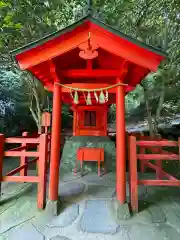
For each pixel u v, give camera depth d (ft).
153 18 16.43
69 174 14.80
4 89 23.32
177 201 9.49
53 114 8.85
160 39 16.60
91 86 9.31
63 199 9.55
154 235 6.92
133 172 8.53
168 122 29.04
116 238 6.77
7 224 7.61
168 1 14.92
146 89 18.33
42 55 7.70
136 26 15.81
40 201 8.62
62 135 25.36
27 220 7.86
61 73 8.94
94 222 7.64
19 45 16.26
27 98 24.35
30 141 9.19
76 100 9.08
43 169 8.81
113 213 8.26
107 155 15.89
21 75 20.07
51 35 7.31
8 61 19.30
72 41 7.59
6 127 24.95
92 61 9.14
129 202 8.91
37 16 14.51
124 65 7.98
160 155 8.66
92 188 11.31
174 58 16.39
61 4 14.15
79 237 6.82
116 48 7.56
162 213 8.29
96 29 7.44
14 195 10.30
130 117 32.76
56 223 7.63
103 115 17.39
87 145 16.21
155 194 10.39
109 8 14.61
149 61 7.60
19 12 12.89
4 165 19.01
